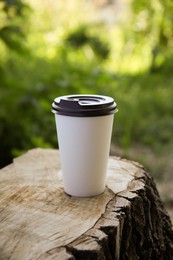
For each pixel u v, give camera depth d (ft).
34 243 2.12
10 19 5.34
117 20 14.21
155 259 2.70
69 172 2.51
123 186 2.65
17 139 5.66
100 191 2.56
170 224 2.97
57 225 2.25
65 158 2.49
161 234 2.77
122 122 8.69
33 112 5.93
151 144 8.47
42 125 6.20
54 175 2.82
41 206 2.43
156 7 8.67
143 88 10.42
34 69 7.63
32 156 3.15
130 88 9.83
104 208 2.40
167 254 2.89
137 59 11.00
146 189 2.71
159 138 8.69
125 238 2.42
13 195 2.55
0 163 5.55
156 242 2.71
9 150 5.61
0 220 2.30
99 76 6.23
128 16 12.04
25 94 5.70
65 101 2.40
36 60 7.99
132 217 2.50
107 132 2.47
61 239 2.14
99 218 2.31
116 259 2.28
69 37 13.05
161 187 6.28
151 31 9.85
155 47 9.99
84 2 14.17
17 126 5.71
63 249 2.08
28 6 5.34
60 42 8.68
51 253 2.05
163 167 7.11
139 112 9.52
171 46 9.78
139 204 2.55
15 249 2.09
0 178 2.78
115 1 16.17
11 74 6.66
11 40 4.82
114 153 7.53
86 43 13.12
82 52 11.38
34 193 2.57
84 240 2.14
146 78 10.38
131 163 3.03
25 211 2.38
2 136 5.63
